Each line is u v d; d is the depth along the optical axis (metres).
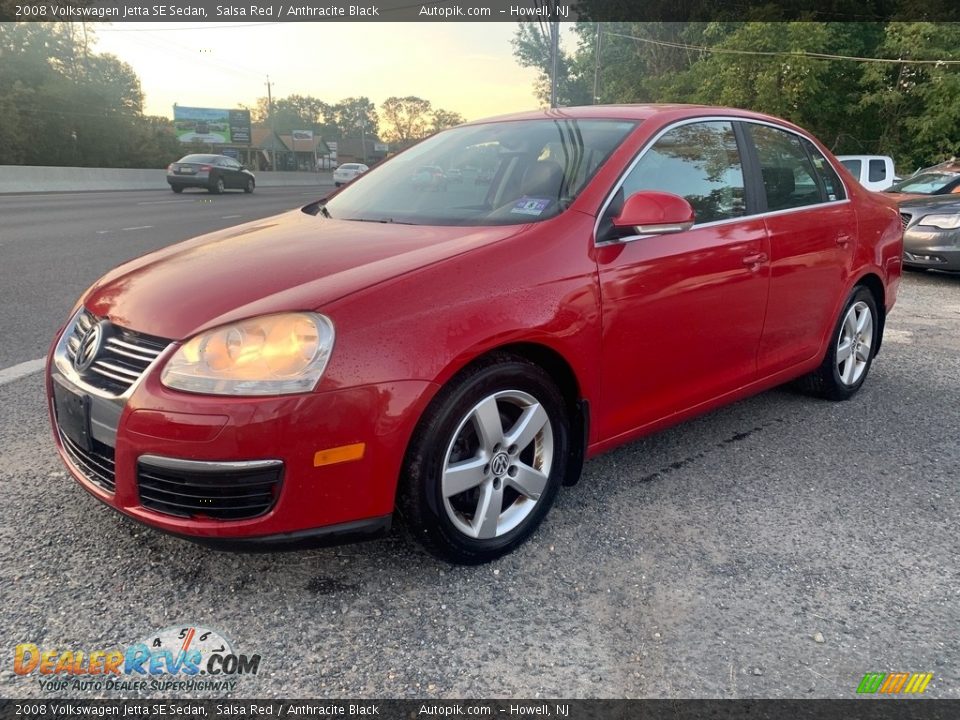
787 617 2.42
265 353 2.17
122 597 2.45
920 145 22.91
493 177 3.25
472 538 2.57
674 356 3.14
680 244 3.08
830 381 4.30
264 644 2.26
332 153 87.25
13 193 23.58
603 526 2.95
